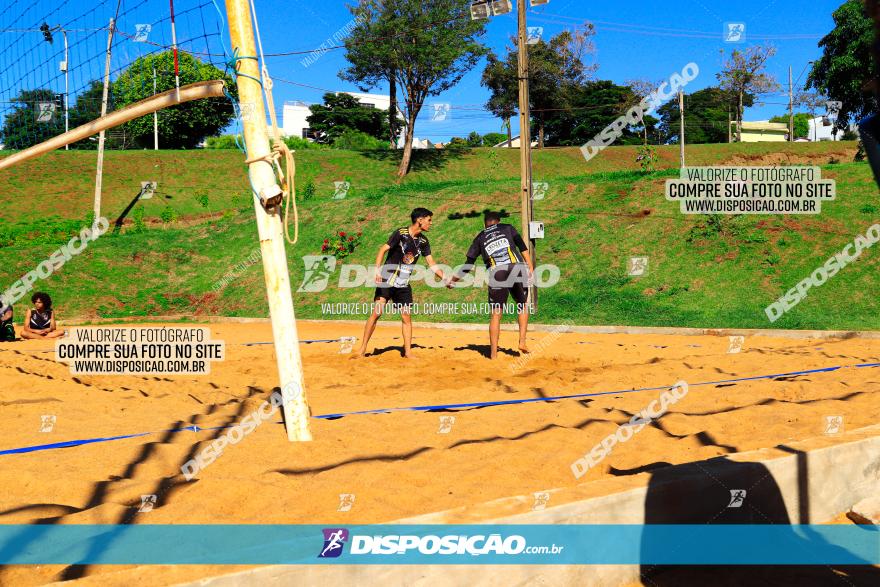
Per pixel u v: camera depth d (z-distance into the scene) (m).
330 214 25.45
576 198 21.56
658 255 17.23
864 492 3.55
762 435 4.25
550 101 55.53
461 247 20.73
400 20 37.50
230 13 4.05
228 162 41.06
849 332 11.14
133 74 7.73
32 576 2.31
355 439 4.26
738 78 41.84
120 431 4.54
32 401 5.59
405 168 41.56
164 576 2.03
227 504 2.96
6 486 3.33
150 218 32.97
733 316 13.73
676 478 2.92
